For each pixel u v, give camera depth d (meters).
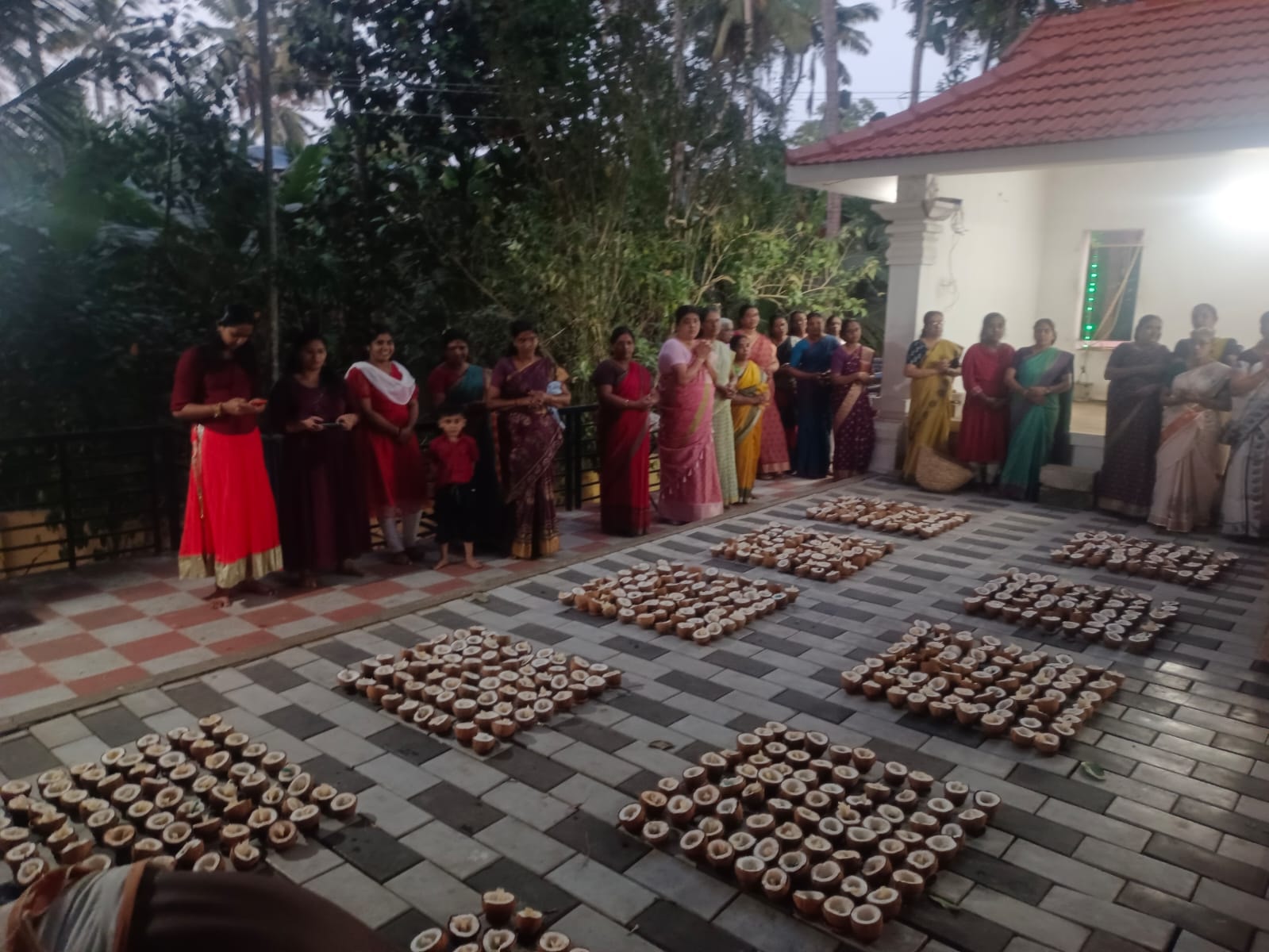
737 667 4.23
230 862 2.73
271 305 6.96
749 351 7.84
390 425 5.45
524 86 7.45
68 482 5.37
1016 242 9.62
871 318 14.09
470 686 3.84
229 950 1.04
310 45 7.94
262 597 5.02
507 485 5.79
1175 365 6.95
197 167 6.87
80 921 1.06
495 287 7.74
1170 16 8.17
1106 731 3.68
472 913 2.55
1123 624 4.71
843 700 3.92
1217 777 3.34
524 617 4.82
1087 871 2.78
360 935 1.10
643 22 7.72
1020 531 6.77
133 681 3.94
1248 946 2.46
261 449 4.86
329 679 4.02
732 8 15.23
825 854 2.78
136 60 6.41
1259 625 4.86
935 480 7.99
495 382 5.69
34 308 5.80
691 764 3.37
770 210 9.56
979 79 8.38
